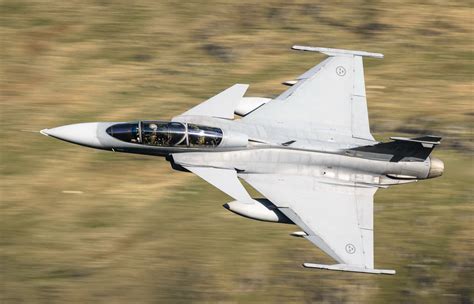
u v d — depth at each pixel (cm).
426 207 10394
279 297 9606
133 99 11475
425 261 9862
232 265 9750
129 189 10450
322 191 9131
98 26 12650
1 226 9931
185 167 9038
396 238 10069
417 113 11456
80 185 10431
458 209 10350
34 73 11856
